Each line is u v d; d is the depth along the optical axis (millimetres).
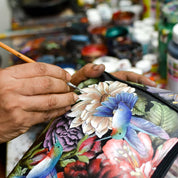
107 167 410
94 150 438
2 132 486
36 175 437
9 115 460
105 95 525
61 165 436
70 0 1526
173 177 422
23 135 610
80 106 516
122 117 471
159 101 488
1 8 1564
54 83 481
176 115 454
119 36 1108
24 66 482
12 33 1339
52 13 1442
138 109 478
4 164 614
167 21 921
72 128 483
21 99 457
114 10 1368
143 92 516
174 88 860
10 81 461
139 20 1303
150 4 1230
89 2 1472
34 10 1413
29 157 466
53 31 1327
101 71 565
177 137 421
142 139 430
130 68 954
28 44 1235
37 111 479
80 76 582
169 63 845
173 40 819
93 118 487
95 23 1313
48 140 481
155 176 387
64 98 481
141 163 405
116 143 437
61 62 1081
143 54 1101
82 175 412
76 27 1284
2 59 1327
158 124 447
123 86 540
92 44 1149
